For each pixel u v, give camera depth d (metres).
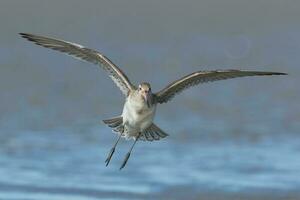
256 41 69.94
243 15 95.94
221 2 108.56
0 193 20.61
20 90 38.88
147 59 56.31
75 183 21.70
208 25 87.69
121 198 20.20
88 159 24.53
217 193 20.64
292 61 55.94
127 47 66.06
